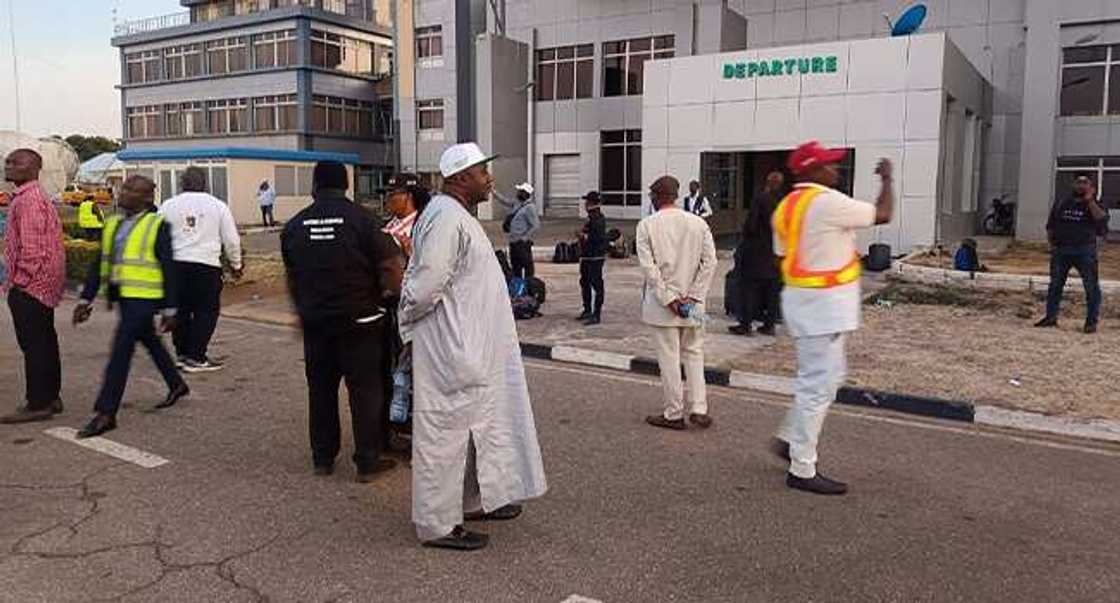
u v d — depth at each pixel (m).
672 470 5.69
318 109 51.41
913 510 5.02
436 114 43.00
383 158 55.06
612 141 36.34
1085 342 9.75
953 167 21.69
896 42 18.78
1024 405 7.11
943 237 20.28
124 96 59.19
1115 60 25.62
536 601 3.86
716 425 6.82
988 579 4.13
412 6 42.88
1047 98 26.00
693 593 3.96
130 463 5.77
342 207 5.23
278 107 51.72
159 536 4.56
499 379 4.50
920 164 18.75
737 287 11.13
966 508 5.07
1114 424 6.56
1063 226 10.38
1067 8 25.61
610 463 5.83
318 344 5.36
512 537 4.58
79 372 8.60
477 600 3.87
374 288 5.30
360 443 5.41
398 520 4.81
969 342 9.76
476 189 4.52
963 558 4.37
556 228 29.81
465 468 4.46
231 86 53.50
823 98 19.61
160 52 56.94
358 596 3.90
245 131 53.16
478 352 4.39
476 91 34.41
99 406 6.47
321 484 5.38
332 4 55.06
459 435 4.38
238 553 4.36
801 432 5.30
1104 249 22.05
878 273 16.55
